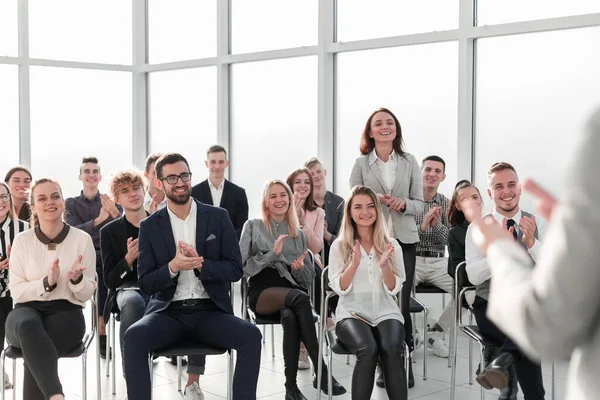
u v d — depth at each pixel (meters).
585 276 0.90
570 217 0.91
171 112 8.20
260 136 7.40
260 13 7.32
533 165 5.57
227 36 7.58
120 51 8.32
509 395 3.98
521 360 3.66
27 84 7.71
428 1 6.09
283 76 7.16
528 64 5.55
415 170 4.71
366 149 4.77
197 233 3.82
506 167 4.17
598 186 0.89
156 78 8.31
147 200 5.50
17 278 3.80
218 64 7.61
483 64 5.80
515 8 5.59
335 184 6.82
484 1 5.76
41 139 7.85
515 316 0.98
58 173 7.97
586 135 0.91
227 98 7.62
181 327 3.64
